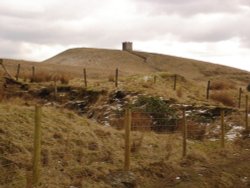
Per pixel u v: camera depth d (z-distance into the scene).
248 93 43.12
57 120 18.75
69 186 13.23
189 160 18.80
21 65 72.88
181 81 40.66
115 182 14.52
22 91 35.62
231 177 17.06
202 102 32.94
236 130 27.02
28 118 17.62
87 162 15.63
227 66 161.75
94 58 164.12
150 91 33.88
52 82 39.72
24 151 14.80
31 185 12.31
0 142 14.73
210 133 26.53
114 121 27.55
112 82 38.81
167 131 25.52
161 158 18.25
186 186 15.27
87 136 18.11
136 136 21.09
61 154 15.51
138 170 16.00
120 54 168.50
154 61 162.62
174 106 30.86
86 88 35.84
